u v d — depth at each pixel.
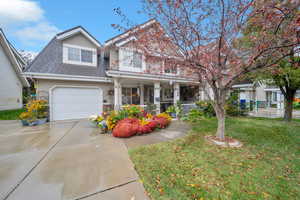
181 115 9.30
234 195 2.13
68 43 9.63
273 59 3.62
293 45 2.87
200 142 4.53
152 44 4.15
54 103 8.54
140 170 2.84
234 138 4.93
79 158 3.39
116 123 5.98
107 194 2.16
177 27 3.52
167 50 4.12
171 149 3.95
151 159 3.33
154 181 2.48
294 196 2.11
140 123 5.81
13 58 11.91
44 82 8.34
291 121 7.81
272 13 2.79
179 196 2.12
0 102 11.15
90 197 2.09
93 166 3.01
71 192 2.19
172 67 4.55
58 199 2.04
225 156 3.49
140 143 4.49
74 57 9.84
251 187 2.32
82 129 6.43
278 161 3.23
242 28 3.60
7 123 7.90
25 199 2.04
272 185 2.37
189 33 3.61
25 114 7.25
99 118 6.72
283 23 3.02
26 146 4.21
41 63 8.56
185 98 14.27
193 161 3.23
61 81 8.75
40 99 8.23
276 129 5.95
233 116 10.20
